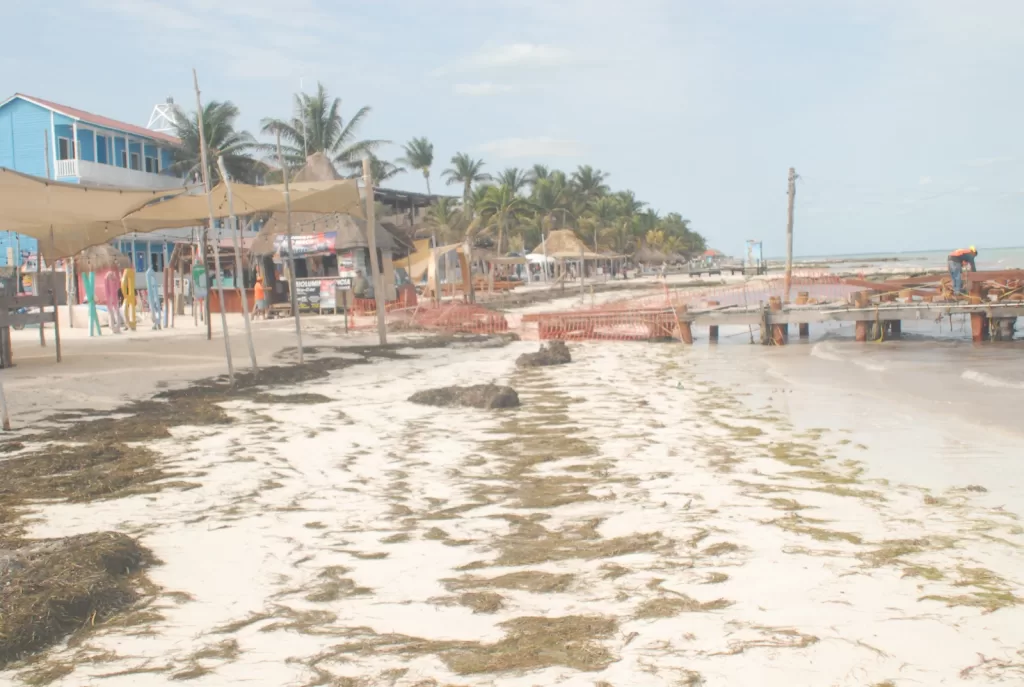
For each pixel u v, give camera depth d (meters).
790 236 33.44
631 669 4.07
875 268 95.19
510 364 19.52
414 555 5.87
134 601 5.02
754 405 13.05
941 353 20.62
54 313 15.64
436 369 18.36
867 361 19.17
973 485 7.79
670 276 111.69
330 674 4.04
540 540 6.21
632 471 8.51
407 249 38.91
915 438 10.19
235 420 11.52
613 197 128.75
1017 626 4.57
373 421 11.51
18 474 8.17
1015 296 23.98
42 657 4.26
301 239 33.19
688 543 6.11
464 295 43.91
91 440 9.82
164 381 14.49
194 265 27.20
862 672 4.03
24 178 12.54
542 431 10.78
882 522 6.65
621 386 15.56
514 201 87.31
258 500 7.38
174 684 3.95
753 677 3.98
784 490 7.70
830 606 4.87
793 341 26.36
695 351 23.34
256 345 20.75
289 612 4.83
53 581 4.93
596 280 99.00
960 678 3.97
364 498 7.45
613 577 5.39
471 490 7.74
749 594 5.07
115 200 14.34
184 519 6.78
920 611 4.79
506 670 4.07
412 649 4.31
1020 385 14.35
